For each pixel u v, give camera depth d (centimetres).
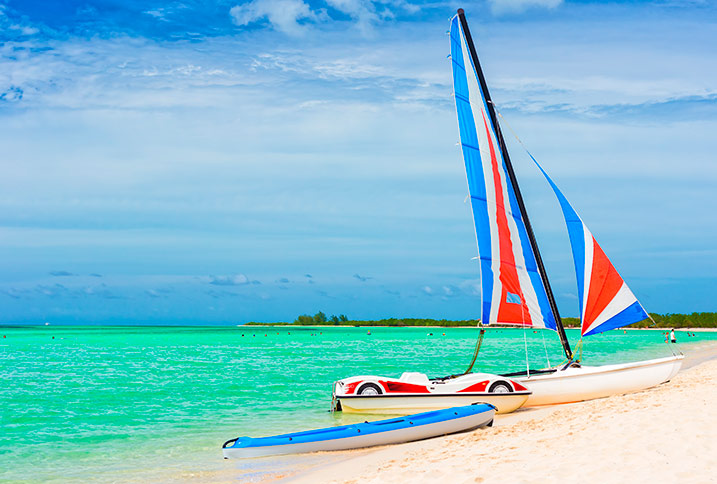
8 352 5684
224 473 1165
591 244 1862
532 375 1766
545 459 898
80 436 1609
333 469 1090
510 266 1919
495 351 5903
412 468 969
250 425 1747
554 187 1909
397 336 11938
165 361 4431
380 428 1313
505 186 1978
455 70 1928
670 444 889
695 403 1236
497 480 807
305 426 1712
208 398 2339
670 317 14362
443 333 14875
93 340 8856
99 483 1127
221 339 9450
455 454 1055
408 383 1659
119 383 2883
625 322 1828
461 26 1994
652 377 1758
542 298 1972
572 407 1533
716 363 3106
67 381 2984
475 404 1479
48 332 14162
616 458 847
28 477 1185
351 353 5522
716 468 752
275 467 1162
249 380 3008
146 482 1120
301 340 9275
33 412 2023
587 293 1864
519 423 1373
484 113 1984
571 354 1925
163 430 1684
